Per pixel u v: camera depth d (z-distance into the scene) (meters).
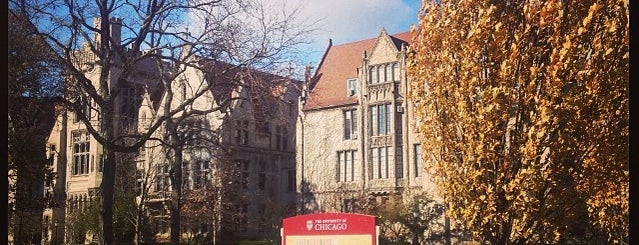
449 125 12.27
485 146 11.16
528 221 11.41
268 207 51.56
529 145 10.59
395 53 48.81
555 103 10.71
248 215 50.41
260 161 54.81
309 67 43.69
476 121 11.38
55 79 21.61
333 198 49.06
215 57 23.53
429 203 41.75
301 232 11.16
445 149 12.41
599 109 10.77
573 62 10.40
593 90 10.41
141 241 44.38
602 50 10.59
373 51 50.19
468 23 12.27
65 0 21.59
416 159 46.25
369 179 48.72
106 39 24.03
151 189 46.22
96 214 40.97
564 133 10.66
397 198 42.53
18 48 19.59
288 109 54.50
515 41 11.16
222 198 44.56
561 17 10.73
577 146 10.95
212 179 44.91
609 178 11.43
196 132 34.06
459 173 11.90
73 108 23.14
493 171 11.41
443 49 12.42
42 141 23.47
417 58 13.30
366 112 49.88
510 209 11.17
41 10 20.67
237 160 51.12
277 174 56.59
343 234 10.75
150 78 30.05
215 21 23.58
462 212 11.78
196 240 46.38
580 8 10.77
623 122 10.78
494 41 11.12
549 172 10.84
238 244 45.28
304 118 53.72
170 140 36.19
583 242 24.41
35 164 21.89
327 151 52.06
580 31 10.27
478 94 11.66
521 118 11.27
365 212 42.00
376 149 49.00
